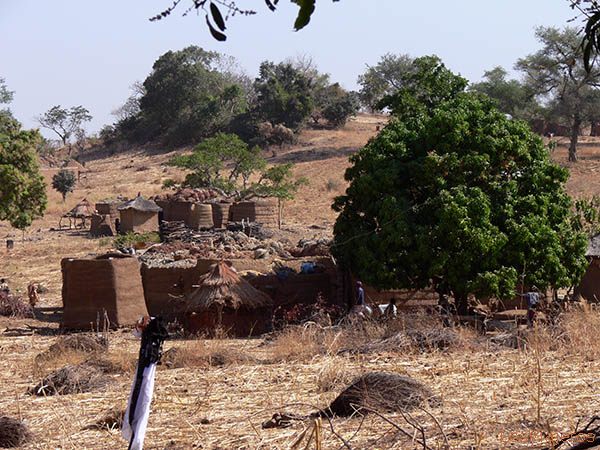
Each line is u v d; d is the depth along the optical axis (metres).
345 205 27.95
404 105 32.59
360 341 17.89
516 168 26.94
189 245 42.69
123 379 15.41
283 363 16.70
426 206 25.98
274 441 9.38
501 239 24.95
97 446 9.91
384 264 25.73
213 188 66.88
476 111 27.53
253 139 108.31
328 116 116.81
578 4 4.49
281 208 70.62
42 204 48.66
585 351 15.34
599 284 29.06
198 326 26.38
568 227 26.92
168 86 128.75
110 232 63.69
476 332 18.95
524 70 79.75
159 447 9.57
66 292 28.12
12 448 10.05
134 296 28.25
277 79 117.56
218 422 10.84
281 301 29.02
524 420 9.60
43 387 14.33
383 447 8.59
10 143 47.91
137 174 101.25
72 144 150.00
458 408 10.51
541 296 24.59
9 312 31.91
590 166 75.19
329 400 12.14
